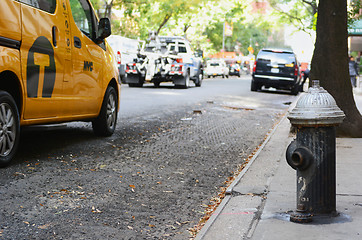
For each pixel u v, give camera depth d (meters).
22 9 6.39
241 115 14.65
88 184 5.99
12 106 6.39
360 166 6.97
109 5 35.00
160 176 6.62
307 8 39.38
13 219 4.60
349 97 9.99
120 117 12.62
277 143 9.15
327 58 9.98
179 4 41.50
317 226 4.41
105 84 9.05
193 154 8.23
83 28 8.30
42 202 5.17
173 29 49.31
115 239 4.27
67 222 4.62
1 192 5.39
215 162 7.70
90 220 4.72
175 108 15.63
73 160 7.20
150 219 4.86
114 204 5.27
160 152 8.23
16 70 6.30
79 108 8.19
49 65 7.06
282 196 5.45
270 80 26.03
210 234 4.28
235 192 5.64
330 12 10.00
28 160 6.97
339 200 5.22
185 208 5.29
